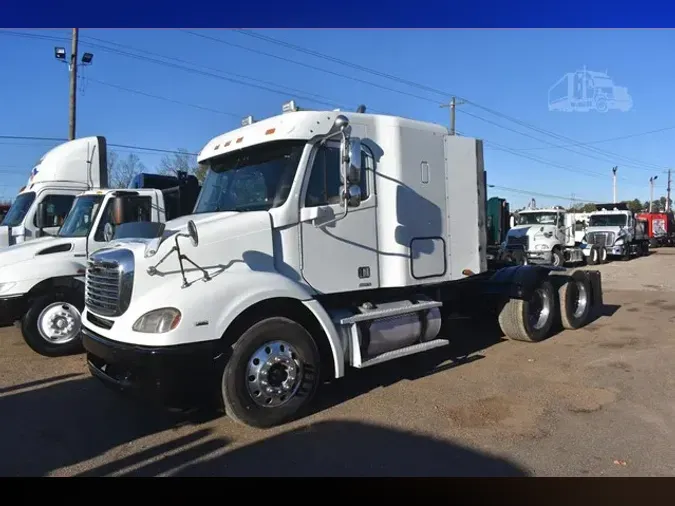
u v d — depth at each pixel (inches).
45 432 186.2
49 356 290.4
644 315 415.5
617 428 185.5
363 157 222.7
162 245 179.6
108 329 183.0
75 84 852.0
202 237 183.8
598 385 234.2
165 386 165.6
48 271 289.6
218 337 171.3
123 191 326.0
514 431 183.6
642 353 290.2
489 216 356.2
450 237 257.1
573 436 178.9
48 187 381.4
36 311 287.1
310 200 207.3
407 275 235.5
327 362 209.5
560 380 242.2
